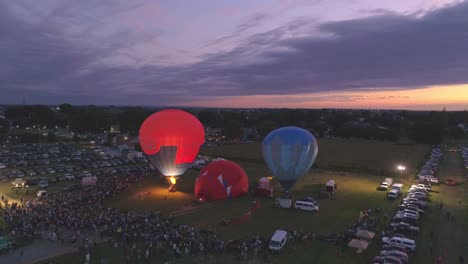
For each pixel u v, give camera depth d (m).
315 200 46.56
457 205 44.59
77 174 64.31
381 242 32.25
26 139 119.12
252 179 60.75
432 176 60.91
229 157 86.56
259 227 36.44
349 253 30.14
